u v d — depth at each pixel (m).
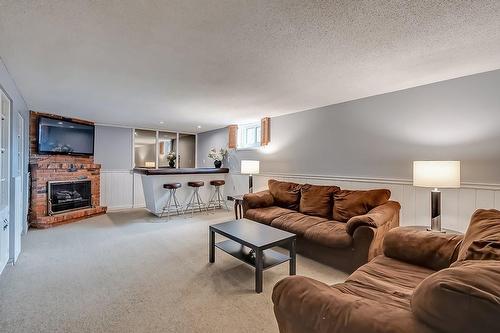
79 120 5.50
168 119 5.44
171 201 5.39
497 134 2.54
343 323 0.92
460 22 1.71
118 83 3.02
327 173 4.08
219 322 1.79
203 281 2.40
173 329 1.70
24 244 3.43
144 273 2.56
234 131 5.94
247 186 5.68
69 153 5.18
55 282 2.34
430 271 1.69
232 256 2.82
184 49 2.13
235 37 1.93
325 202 3.52
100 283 2.33
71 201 5.11
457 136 2.78
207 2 1.51
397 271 1.69
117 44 2.05
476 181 2.66
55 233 3.99
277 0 1.49
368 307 0.97
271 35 1.89
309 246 2.98
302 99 3.71
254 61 2.36
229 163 6.29
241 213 4.82
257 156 5.40
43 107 4.32
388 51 2.15
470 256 1.27
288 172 4.73
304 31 1.84
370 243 2.40
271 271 2.65
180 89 3.24
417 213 3.09
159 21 1.71
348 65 2.44
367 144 3.56
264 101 3.82
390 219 2.78
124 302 2.02
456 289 0.73
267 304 2.02
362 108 3.61
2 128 2.59
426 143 3.00
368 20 1.69
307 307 1.03
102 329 1.69
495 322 0.66
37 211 4.46
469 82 2.69
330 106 4.02
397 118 3.25
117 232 4.07
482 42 1.98
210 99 3.74
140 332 1.67
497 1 1.48
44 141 4.73
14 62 2.40
